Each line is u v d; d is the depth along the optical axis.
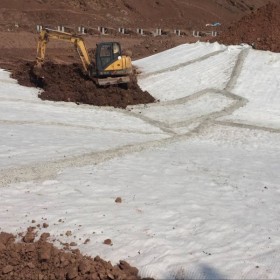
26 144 12.71
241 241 7.85
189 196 9.80
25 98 18.67
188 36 45.97
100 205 9.01
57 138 13.73
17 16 40.88
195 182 10.80
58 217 8.35
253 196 10.13
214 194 10.12
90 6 48.59
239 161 12.93
